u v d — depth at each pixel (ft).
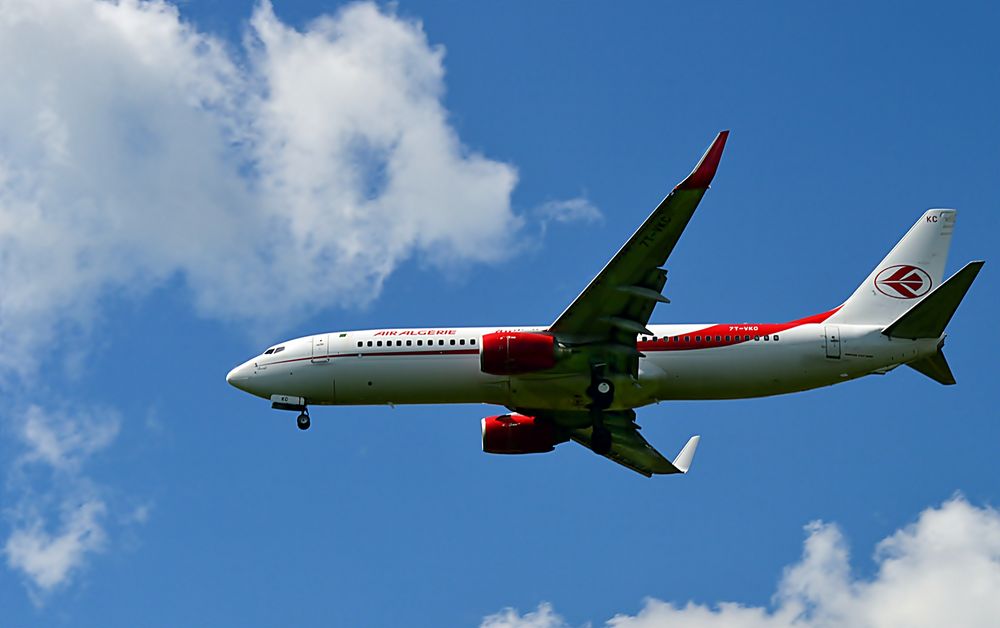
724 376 438.81
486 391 443.73
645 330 416.26
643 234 394.73
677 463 490.08
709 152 377.09
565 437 470.80
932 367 450.30
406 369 447.01
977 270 418.10
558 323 423.23
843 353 440.04
